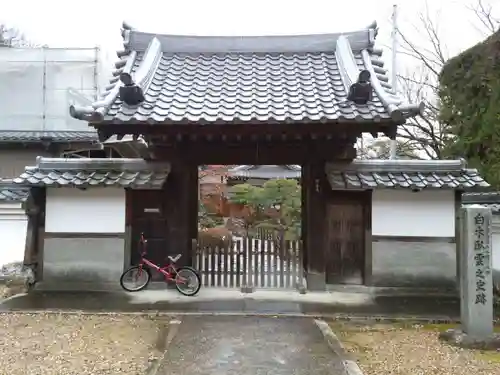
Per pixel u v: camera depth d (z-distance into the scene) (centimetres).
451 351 654
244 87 1007
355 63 1055
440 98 1698
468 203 1115
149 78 1014
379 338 717
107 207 1034
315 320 805
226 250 1070
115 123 868
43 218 1036
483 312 691
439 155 2028
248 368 579
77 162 1038
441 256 1015
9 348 651
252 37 1159
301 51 1155
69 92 2077
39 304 901
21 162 1958
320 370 574
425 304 925
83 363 593
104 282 1026
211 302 924
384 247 1023
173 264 998
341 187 964
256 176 3356
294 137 974
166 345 667
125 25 1184
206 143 1027
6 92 2084
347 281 1039
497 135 1220
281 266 1059
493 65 1278
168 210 1032
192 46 1156
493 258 1045
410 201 1023
